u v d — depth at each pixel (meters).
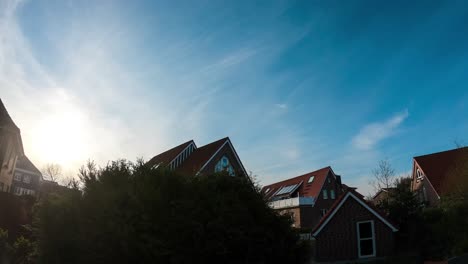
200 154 37.91
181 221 10.69
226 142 37.09
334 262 18.72
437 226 19.67
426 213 20.97
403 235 20.28
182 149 40.09
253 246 11.47
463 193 21.81
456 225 19.22
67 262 10.77
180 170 12.89
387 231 19.30
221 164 36.22
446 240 18.78
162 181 11.72
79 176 11.86
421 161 39.75
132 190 11.16
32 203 22.97
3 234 15.27
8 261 14.41
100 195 11.12
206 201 11.42
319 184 46.50
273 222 12.47
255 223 11.92
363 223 19.80
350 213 19.91
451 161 37.31
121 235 10.16
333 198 46.78
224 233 10.95
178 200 11.16
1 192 22.14
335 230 19.50
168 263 10.41
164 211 10.95
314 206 44.03
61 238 10.95
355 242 19.47
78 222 10.93
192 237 10.64
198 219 10.91
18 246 14.72
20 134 30.53
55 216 11.31
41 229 11.59
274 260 12.25
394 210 20.89
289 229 12.71
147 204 10.85
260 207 12.35
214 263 10.89
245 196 12.41
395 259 18.11
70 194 11.50
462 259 13.43
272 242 12.08
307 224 38.22
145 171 12.22
